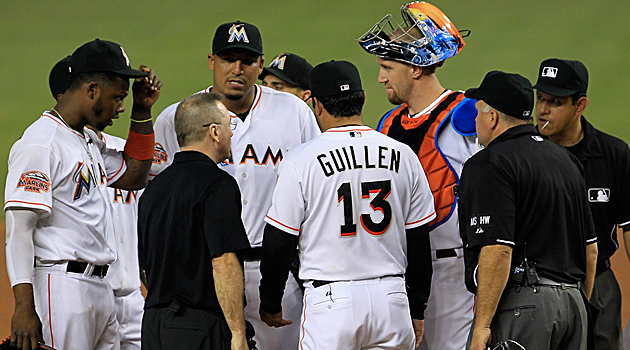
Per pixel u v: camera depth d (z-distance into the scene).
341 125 16.75
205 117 16.02
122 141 21.30
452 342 19.64
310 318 16.12
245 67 18.72
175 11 78.75
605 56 65.38
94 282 17.19
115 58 17.03
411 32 19.33
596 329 19.33
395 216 16.30
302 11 77.75
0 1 82.75
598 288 19.23
